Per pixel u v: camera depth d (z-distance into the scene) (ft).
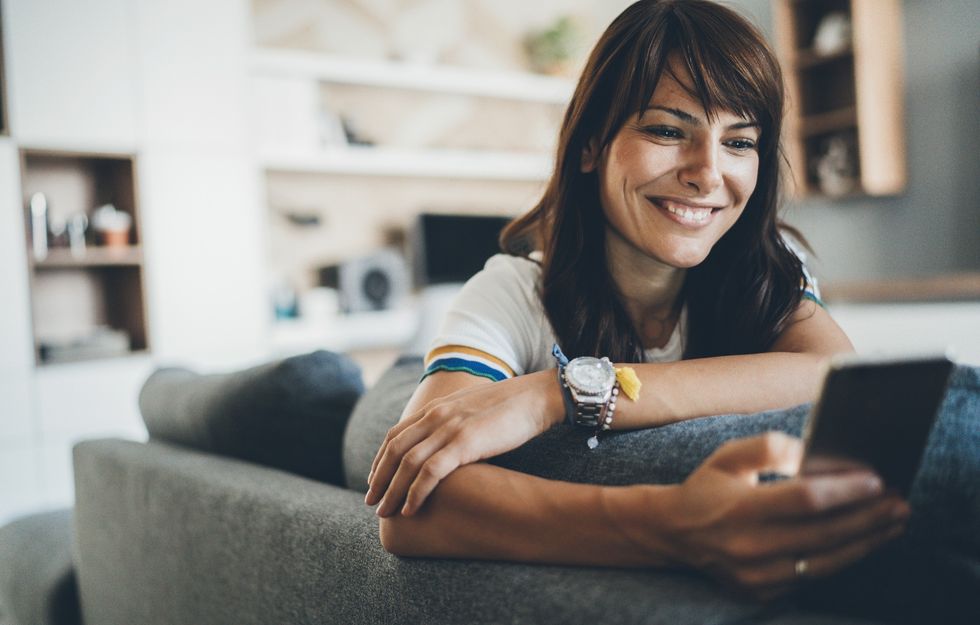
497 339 2.77
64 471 10.94
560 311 2.95
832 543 1.52
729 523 1.56
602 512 1.81
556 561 1.89
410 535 2.12
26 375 10.68
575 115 2.89
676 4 2.68
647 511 1.72
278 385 3.50
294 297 14.03
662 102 2.60
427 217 14.56
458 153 15.33
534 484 1.97
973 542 1.64
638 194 2.71
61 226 11.80
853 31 13.75
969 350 11.27
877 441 1.53
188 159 11.98
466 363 2.66
